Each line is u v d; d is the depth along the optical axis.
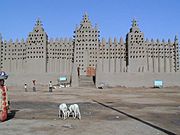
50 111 20.44
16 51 78.31
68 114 16.98
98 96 37.47
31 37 77.38
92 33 78.31
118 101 29.41
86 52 77.75
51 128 13.07
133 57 77.44
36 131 12.33
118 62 78.50
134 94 42.31
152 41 78.44
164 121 15.38
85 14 79.12
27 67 76.50
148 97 35.84
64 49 78.69
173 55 78.19
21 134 11.66
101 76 67.38
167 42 78.56
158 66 77.88
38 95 39.22
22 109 21.77
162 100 30.83
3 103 15.37
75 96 37.25
